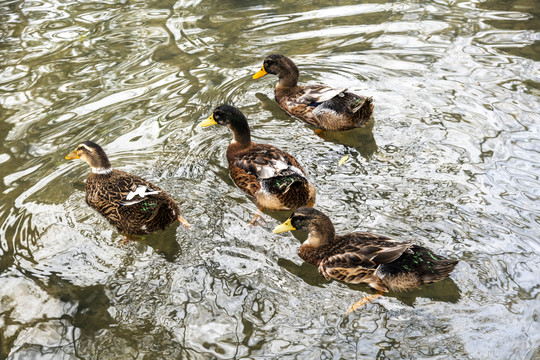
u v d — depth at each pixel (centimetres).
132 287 246
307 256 252
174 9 367
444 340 231
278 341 233
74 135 294
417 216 260
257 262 252
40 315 241
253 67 326
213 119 283
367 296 242
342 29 346
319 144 290
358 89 310
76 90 315
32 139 293
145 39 344
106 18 361
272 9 364
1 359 233
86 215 267
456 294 240
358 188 270
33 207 269
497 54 324
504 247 250
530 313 235
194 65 328
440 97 304
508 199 263
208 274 248
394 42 336
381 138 288
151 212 256
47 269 252
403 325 235
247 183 271
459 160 277
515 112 295
